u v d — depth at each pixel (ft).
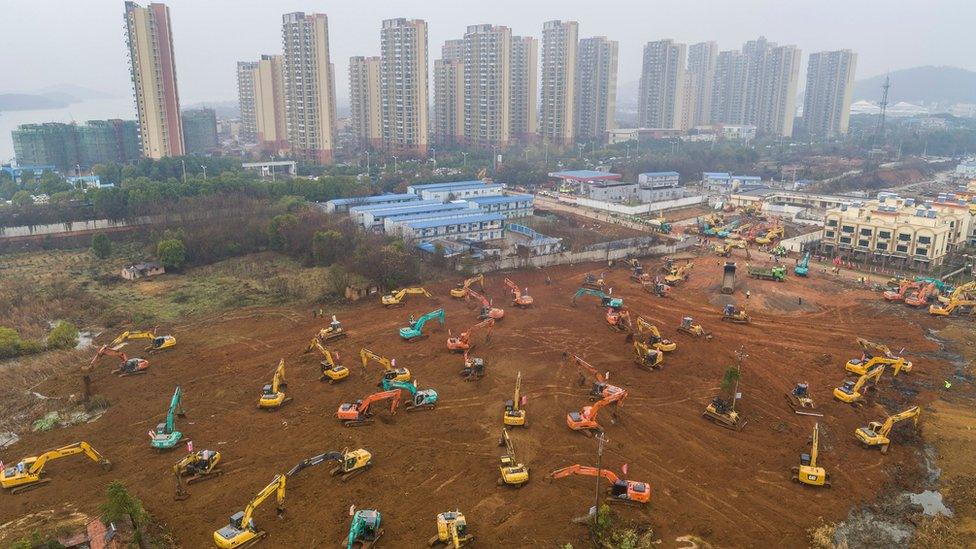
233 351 210.59
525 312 251.19
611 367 199.93
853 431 163.84
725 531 124.16
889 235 345.31
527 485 137.39
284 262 325.21
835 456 152.15
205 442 154.20
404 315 245.24
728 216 488.44
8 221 365.81
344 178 494.59
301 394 179.63
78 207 388.78
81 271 312.50
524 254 337.52
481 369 189.78
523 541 119.65
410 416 167.53
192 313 249.55
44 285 286.25
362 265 289.53
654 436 158.92
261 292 276.00
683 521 126.62
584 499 132.98
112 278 298.76
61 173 604.49
